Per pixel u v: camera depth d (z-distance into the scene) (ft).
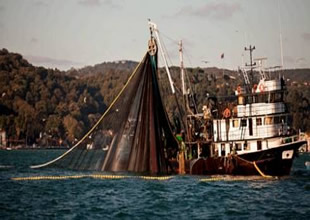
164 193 589.73
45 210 490.08
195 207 505.66
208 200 544.62
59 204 521.65
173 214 472.85
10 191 613.11
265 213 476.95
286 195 575.79
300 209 495.82
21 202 533.96
